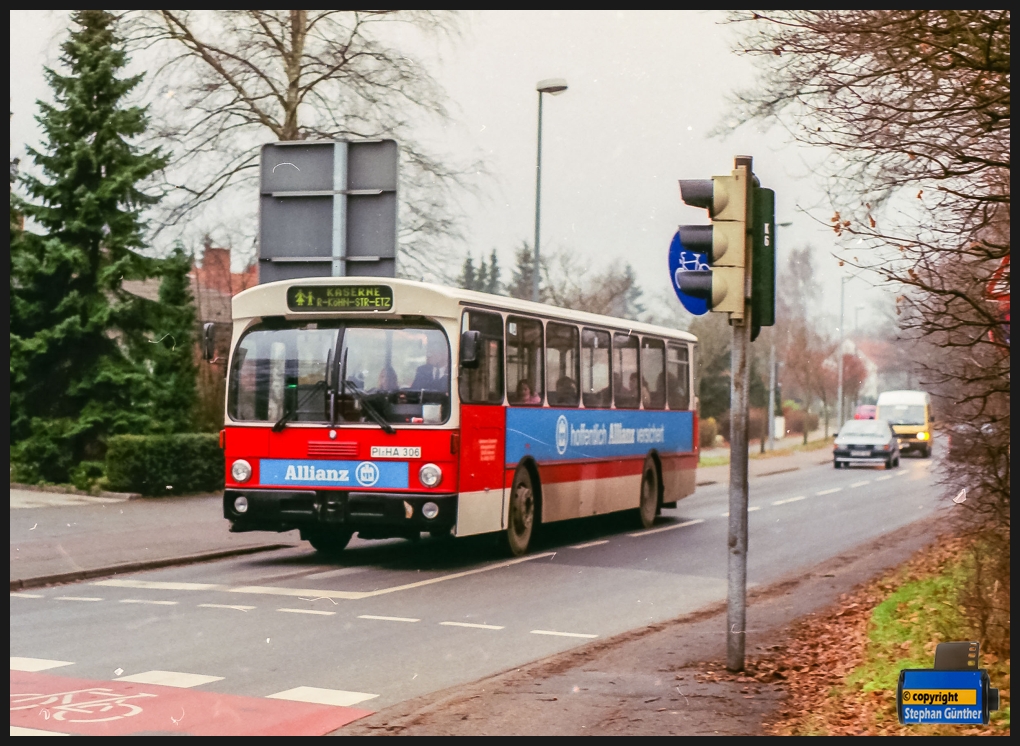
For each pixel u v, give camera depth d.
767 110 8.82
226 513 15.81
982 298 8.77
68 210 28.28
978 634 8.83
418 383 15.42
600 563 16.61
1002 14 7.76
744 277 9.00
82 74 27.92
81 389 28.02
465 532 15.61
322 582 14.50
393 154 16.19
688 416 24.81
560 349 18.84
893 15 7.93
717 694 8.44
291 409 15.66
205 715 7.82
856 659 9.38
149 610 12.29
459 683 8.88
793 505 27.91
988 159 8.30
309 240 16.34
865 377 82.31
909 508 26.67
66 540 17.70
